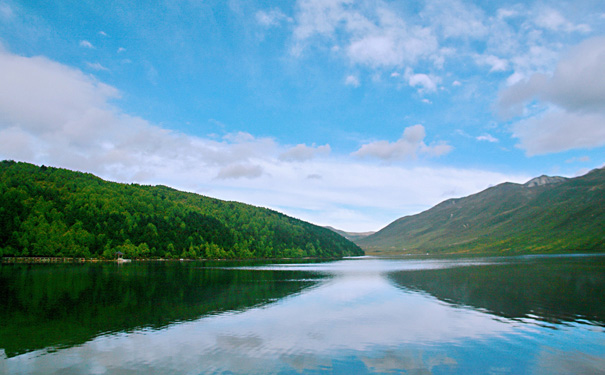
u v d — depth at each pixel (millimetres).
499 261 151250
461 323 33031
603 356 23578
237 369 21328
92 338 28062
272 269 118312
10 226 150125
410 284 65875
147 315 37094
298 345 26250
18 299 46469
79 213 178500
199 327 31797
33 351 24828
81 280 70938
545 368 21516
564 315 36156
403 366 21859
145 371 21047
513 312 37875
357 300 47125
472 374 20594
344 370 21172
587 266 104812
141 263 155125
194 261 191875
